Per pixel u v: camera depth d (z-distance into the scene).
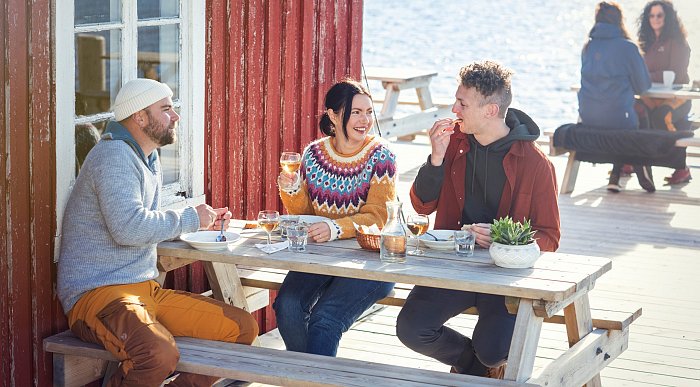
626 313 4.01
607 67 8.48
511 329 3.76
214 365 3.41
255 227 4.21
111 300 3.55
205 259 3.75
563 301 3.46
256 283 4.45
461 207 4.04
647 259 6.77
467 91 3.87
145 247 3.72
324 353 3.80
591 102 8.66
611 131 8.55
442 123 3.92
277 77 5.06
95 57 3.96
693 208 8.38
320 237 3.90
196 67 4.45
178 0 4.36
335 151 4.15
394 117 9.39
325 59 5.48
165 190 4.36
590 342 3.74
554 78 20.62
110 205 3.55
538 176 3.88
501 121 3.92
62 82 3.75
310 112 5.39
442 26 31.25
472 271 3.51
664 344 5.10
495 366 3.84
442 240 3.87
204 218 3.76
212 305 3.77
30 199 3.67
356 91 4.06
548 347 4.98
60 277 3.68
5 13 3.47
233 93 4.73
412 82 9.65
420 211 4.12
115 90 4.08
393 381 3.28
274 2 4.97
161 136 3.75
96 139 4.02
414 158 10.20
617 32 8.43
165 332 3.47
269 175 5.07
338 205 4.13
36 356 3.77
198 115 4.49
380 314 5.57
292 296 4.05
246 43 4.79
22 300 3.69
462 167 4.01
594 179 9.52
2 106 3.51
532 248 3.56
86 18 3.89
